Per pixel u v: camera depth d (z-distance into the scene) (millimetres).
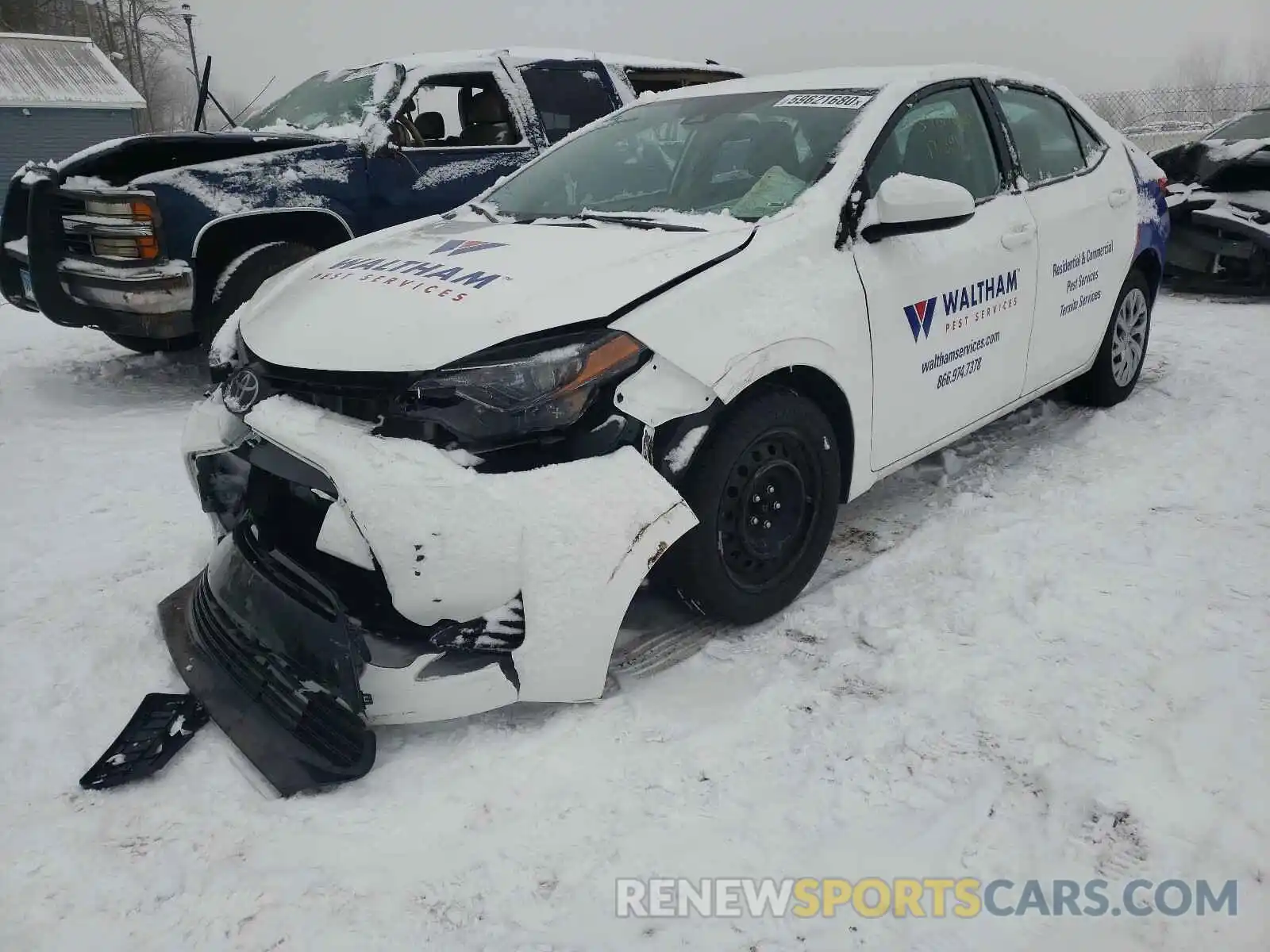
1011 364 3699
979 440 4340
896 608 2936
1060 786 2168
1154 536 3293
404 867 2027
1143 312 4668
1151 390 4863
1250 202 7082
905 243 3113
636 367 2410
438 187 5754
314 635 2305
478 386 2250
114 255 4910
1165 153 7766
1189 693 2455
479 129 6172
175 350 6301
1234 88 19406
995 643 2727
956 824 2096
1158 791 2127
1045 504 3607
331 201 5402
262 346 2602
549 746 2369
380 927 1887
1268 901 1858
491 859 2039
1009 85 3916
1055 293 3867
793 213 2904
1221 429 4215
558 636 2289
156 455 4574
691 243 2730
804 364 2744
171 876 2018
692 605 2779
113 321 5098
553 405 2293
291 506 2660
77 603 3146
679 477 2518
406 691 2270
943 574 3139
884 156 3178
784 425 2748
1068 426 4441
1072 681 2533
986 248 3434
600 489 2320
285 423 2383
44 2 43906
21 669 2771
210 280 5230
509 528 2225
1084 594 2934
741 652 2768
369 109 5656
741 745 2371
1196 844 1991
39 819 2193
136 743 2422
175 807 2219
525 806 2188
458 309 2414
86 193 4852
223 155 5191
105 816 2197
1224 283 7344
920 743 2346
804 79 3635
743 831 2104
